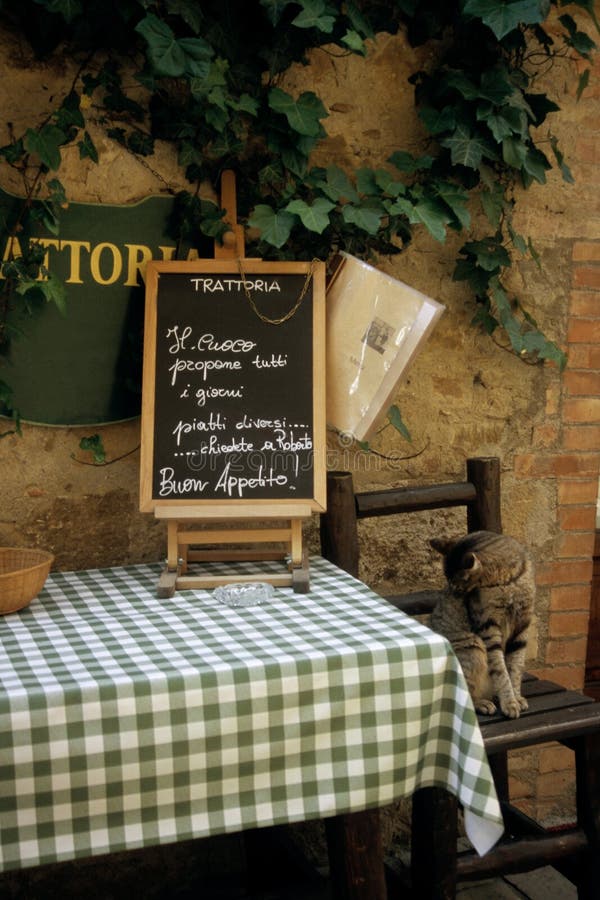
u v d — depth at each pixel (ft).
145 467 7.16
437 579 9.62
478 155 8.29
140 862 8.74
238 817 5.50
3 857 5.12
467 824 5.97
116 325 7.94
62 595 7.06
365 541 9.29
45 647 5.86
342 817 6.00
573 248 9.53
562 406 9.78
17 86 7.47
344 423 7.55
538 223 9.37
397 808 9.50
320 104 7.98
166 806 5.36
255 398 7.29
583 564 10.14
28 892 8.38
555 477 9.88
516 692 7.34
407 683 5.78
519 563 7.29
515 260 9.34
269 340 7.39
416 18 8.49
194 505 7.09
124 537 8.38
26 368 7.74
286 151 8.04
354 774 5.70
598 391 9.88
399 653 5.75
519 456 9.71
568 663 10.25
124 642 5.94
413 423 9.27
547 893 8.95
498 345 9.43
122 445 8.24
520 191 9.24
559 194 9.38
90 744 5.18
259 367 7.35
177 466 7.16
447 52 8.75
